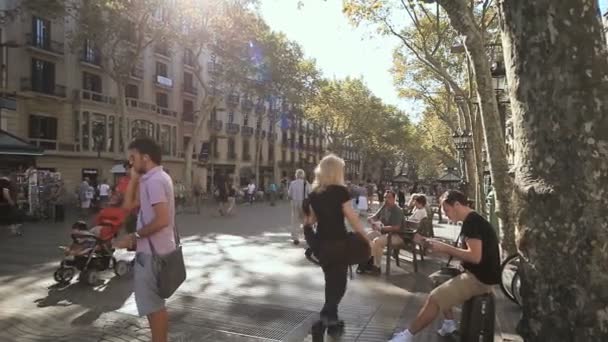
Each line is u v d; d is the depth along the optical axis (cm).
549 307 275
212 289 704
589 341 261
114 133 3728
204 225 1694
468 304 421
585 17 264
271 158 6544
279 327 537
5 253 980
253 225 1723
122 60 3098
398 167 9994
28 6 2772
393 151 7588
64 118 3356
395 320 574
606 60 268
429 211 1065
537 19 271
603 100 262
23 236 1268
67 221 1762
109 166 3653
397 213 927
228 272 834
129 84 3984
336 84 5081
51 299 630
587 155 260
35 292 666
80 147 3425
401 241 895
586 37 264
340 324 505
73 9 3117
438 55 2317
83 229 754
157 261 373
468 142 2050
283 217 2169
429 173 9369
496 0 313
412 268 923
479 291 418
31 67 3127
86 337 487
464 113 2080
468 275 422
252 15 3041
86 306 598
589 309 261
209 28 3028
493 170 882
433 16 1906
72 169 3375
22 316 552
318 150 8100
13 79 2998
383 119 5778
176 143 4591
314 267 891
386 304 646
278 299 654
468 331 418
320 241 478
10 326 516
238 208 2917
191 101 4803
